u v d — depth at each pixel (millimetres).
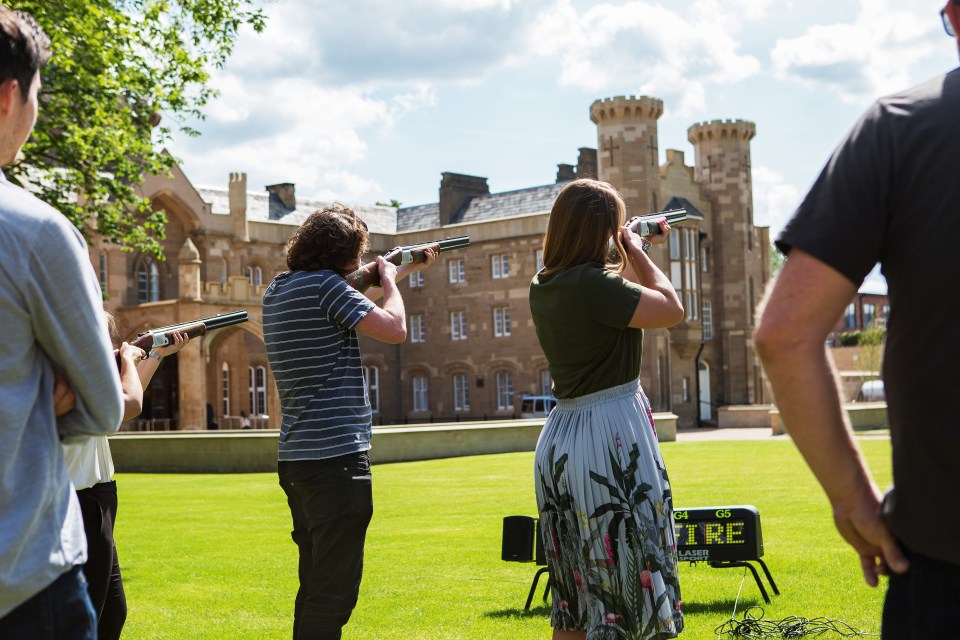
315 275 4082
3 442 2025
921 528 1824
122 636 5871
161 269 47562
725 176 52500
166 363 45656
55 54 16641
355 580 4016
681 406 48656
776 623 5566
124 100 20078
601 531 3459
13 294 2049
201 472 23281
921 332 1809
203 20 19609
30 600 2059
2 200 2086
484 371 51688
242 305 41031
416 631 5789
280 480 4164
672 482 15000
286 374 4066
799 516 10336
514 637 5555
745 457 21094
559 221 3680
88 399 2193
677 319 3531
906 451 1851
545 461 3641
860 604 6000
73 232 2174
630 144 46875
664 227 4051
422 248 4477
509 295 50750
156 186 46219
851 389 45156
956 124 1798
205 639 5762
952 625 1797
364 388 4152
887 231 1858
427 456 25406
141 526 11555
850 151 1898
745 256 52500
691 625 5629
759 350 1929
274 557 8977
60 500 2146
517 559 6355
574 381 3586
